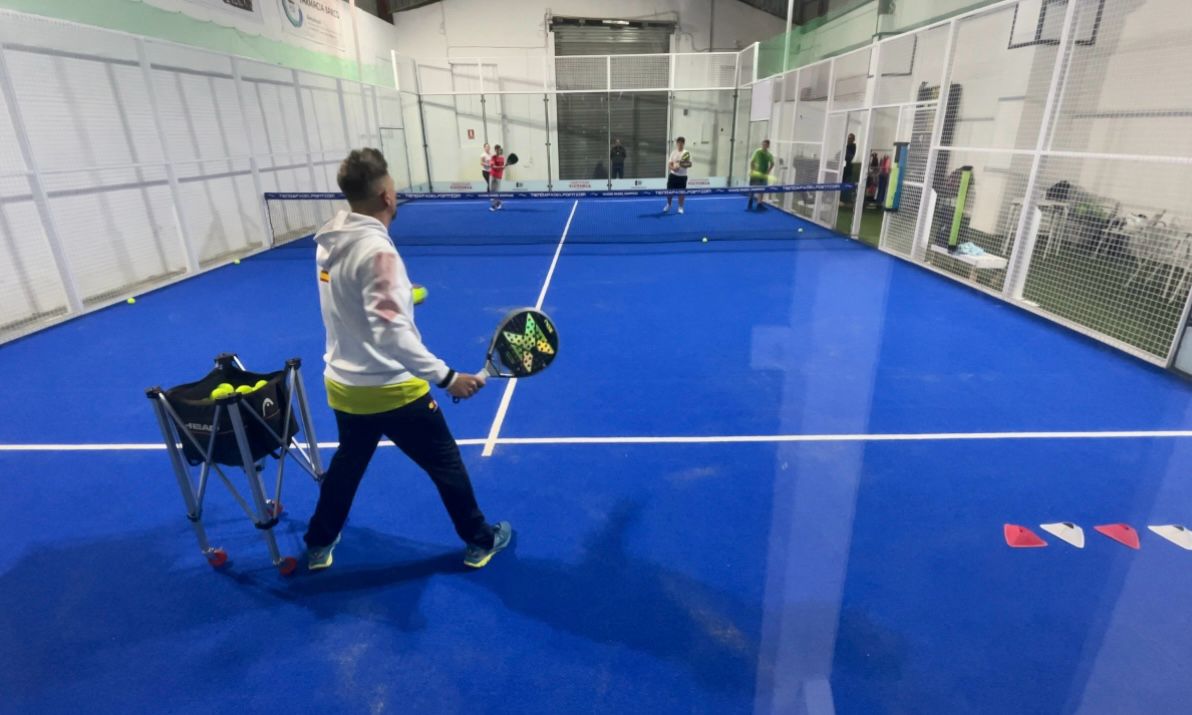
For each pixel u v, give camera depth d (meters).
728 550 2.94
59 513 3.29
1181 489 3.40
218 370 2.93
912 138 9.41
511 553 2.94
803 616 2.54
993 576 2.75
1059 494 3.36
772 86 14.50
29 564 2.90
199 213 9.42
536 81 19.30
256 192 10.90
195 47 9.16
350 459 2.57
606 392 4.75
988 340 5.82
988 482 3.48
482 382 2.36
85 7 7.34
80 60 7.23
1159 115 7.60
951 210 8.93
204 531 2.88
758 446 3.90
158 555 2.96
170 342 6.00
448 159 19.69
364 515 3.24
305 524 3.19
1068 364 5.22
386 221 2.27
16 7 6.43
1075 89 8.37
